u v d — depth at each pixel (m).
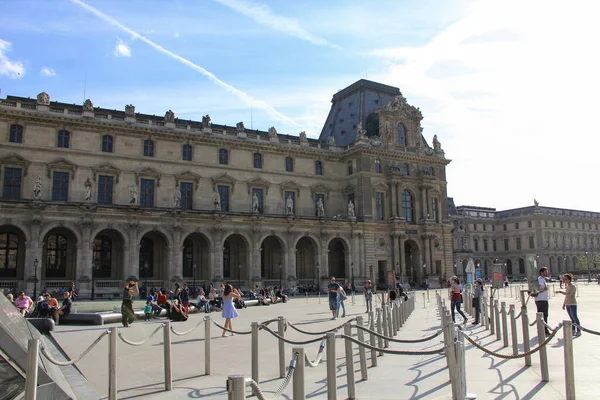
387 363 20.64
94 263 79.00
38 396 12.71
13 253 73.19
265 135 98.06
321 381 17.77
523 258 185.25
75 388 17.02
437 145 112.19
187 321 41.34
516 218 188.25
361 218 98.81
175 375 19.42
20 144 74.69
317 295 86.12
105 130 81.12
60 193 77.12
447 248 108.50
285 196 97.56
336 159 104.31
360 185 100.00
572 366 14.10
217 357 23.16
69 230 73.56
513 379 17.02
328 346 13.89
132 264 74.12
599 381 16.38
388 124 105.31
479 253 187.25
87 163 79.19
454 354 13.75
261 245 94.94
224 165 91.12
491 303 28.52
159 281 77.44
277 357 22.86
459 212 188.50
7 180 73.94
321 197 101.81
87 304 55.81
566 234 190.50
